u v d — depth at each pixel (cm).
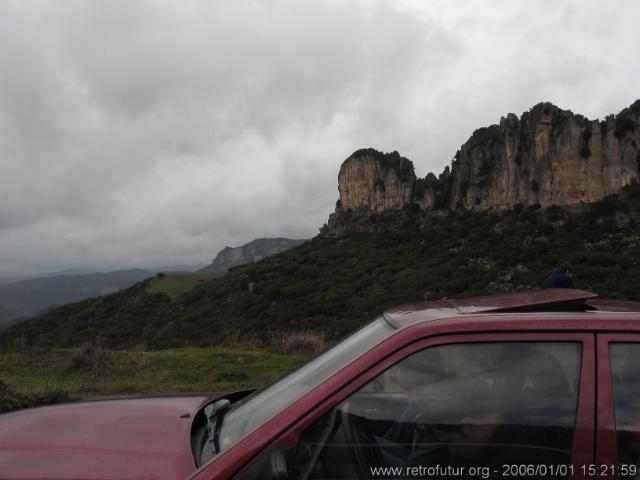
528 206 6525
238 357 1193
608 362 199
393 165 8619
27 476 200
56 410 273
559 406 196
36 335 5744
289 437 192
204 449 224
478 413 199
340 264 6119
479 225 6538
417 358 203
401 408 200
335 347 259
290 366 1090
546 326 204
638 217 5291
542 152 6506
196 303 5566
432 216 7581
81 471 203
